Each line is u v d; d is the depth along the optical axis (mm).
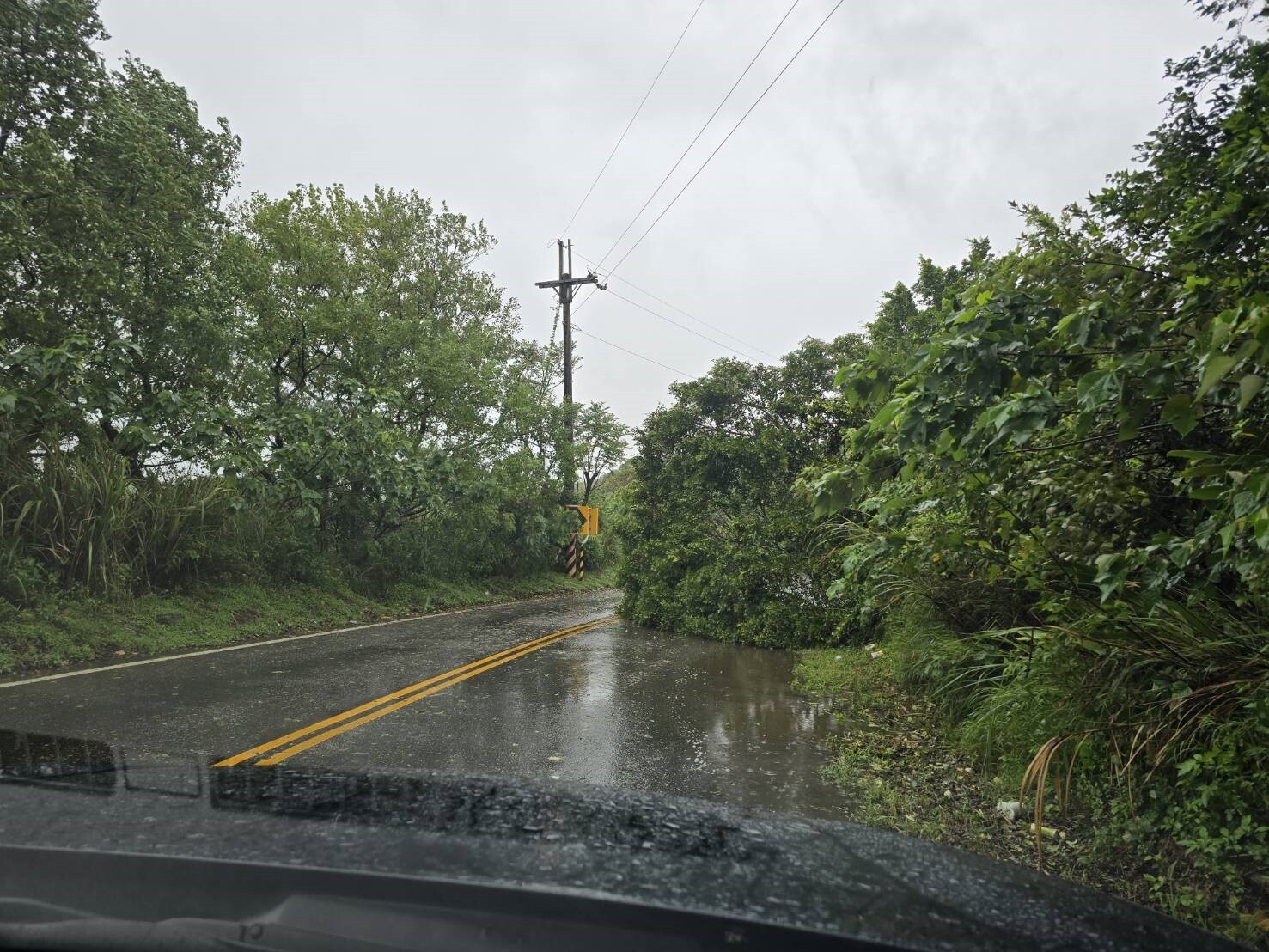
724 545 13266
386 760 5363
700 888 1726
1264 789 3729
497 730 6320
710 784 5184
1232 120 3984
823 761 5801
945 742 6273
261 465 13000
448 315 21250
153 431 11180
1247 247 3896
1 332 10195
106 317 11453
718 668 9820
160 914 1650
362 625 13492
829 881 1866
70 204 10469
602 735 6309
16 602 9273
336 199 19000
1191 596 3949
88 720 6082
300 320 15469
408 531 17594
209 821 2064
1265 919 3291
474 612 16703
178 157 12727
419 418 18688
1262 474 2730
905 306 13664
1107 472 4391
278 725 6160
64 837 1890
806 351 13828
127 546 11305
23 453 10148
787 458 13094
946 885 1921
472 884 1609
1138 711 4438
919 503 5344
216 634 10727
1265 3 4539
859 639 11422
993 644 6594
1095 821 4375
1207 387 2631
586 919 1568
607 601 20609
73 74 10969
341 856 1781
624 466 27641
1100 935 1670
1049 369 3867
